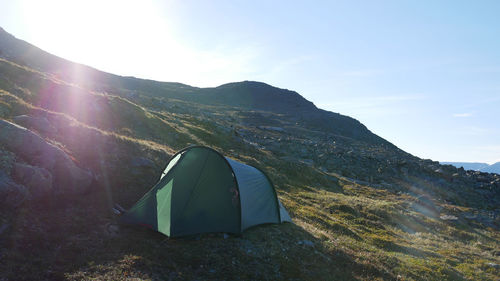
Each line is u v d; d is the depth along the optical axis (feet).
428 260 58.95
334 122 572.51
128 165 59.16
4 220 29.66
